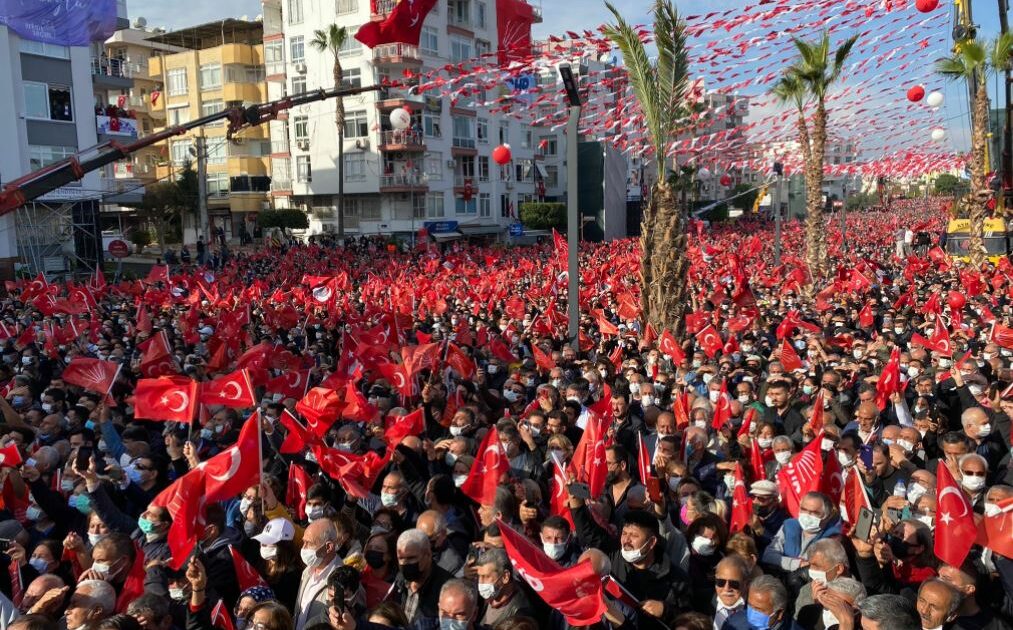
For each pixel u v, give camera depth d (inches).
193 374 493.0
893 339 577.6
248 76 2506.2
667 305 657.6
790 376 428.8
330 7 2165.4
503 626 182.2
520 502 259.0
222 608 208.4
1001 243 1224.8
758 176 3221.0
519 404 437.7
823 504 229.5
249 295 951.6
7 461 299.3
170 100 2566.4
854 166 1769.2
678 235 655.1
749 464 295.4
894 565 221.1
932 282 984.3
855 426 344.2
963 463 258.2
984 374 442.3
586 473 275.4
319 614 204.7
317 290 824.3
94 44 1803.6
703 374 461.7
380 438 355.9
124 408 457.1
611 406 351.6
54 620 195.9
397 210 2213.3
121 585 217.5
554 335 653.3
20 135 1460.4
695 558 231.5
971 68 1067.3
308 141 2277.3
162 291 963.3
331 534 211.9
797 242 2057.1
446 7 2149.4
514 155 2498.8
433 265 1301.7
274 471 334.6
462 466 281.7
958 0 1079.0
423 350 448.8
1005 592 205.9
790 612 193.9
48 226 1497.3
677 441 299.4
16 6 1317.7
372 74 2121.1
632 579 221.9
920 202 3863.2
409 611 213.3
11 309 891.4
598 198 2546.8
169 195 2148.1
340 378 453.4
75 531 267.6
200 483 233.1
